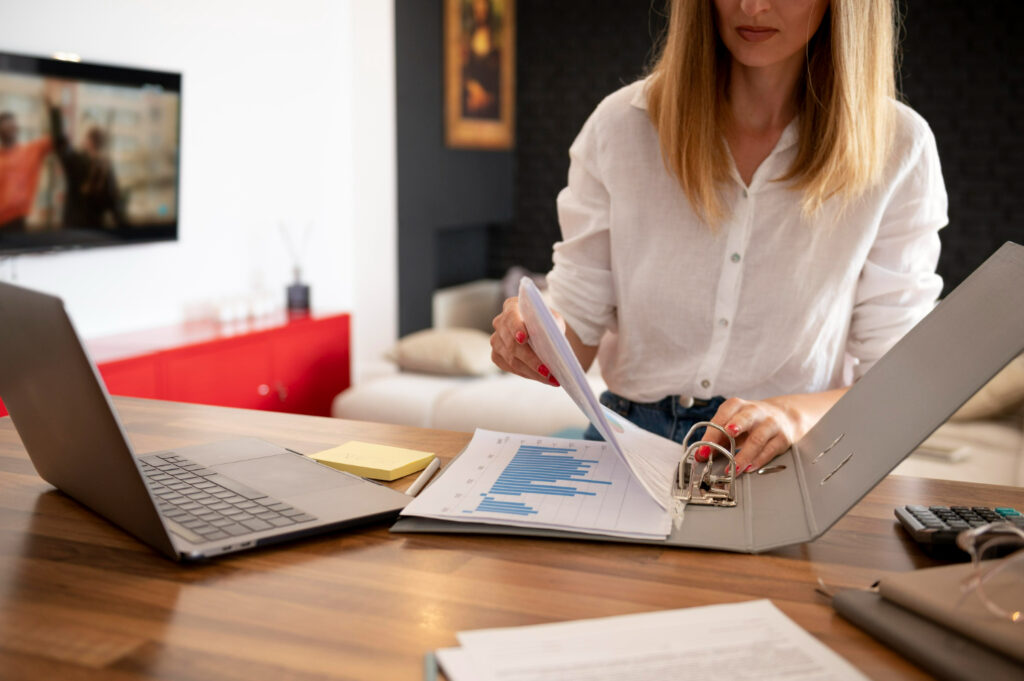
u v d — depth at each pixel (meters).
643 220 1.43
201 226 3.96
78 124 3.34
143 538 0.83
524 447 1.10
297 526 0.85
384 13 4.64
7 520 0.91
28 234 3.21
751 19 1.21
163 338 3.56
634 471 0.87
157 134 3.65
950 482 1.04
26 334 0.83
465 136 5.48
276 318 4.12
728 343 1.42
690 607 0.72
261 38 4.14
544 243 6.15
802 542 0.82
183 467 1.02
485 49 5.62
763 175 1.36
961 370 0.80
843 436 0.95
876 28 1.27
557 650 0.63
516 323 1.07
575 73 5.96
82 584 0.76
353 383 4.62
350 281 4.60
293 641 0.67
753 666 0.61
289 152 4.32
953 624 0.63
